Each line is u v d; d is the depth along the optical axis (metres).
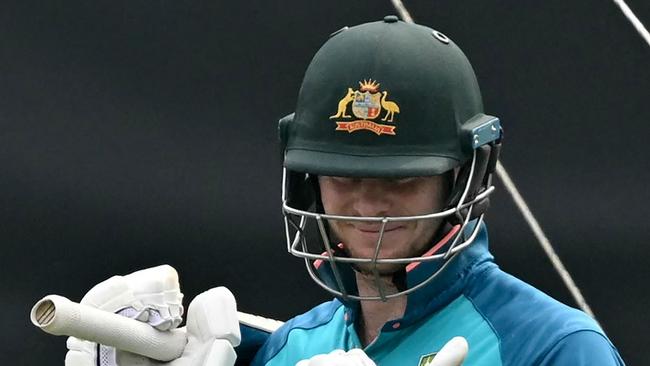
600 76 13.34
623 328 12.34
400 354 6.60
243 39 13.58
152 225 12.93
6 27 13.45
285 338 7.30
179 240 12.89
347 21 13.62
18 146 13.11
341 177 6.31
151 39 13.52
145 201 12.99
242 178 13.12
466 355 5.78
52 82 13.34
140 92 13.38
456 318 6.52
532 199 12.91
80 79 13.37
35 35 13.46
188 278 12.84
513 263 12.71
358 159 6.29
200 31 13.57
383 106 6.32
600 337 6.22
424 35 6.52
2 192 12.91
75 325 6.07
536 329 6.30
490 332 6.41
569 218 12.80
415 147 6.32
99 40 13.49
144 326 6.51
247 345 7.61
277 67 13.49
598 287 12.54
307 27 13.59
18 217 12.86
